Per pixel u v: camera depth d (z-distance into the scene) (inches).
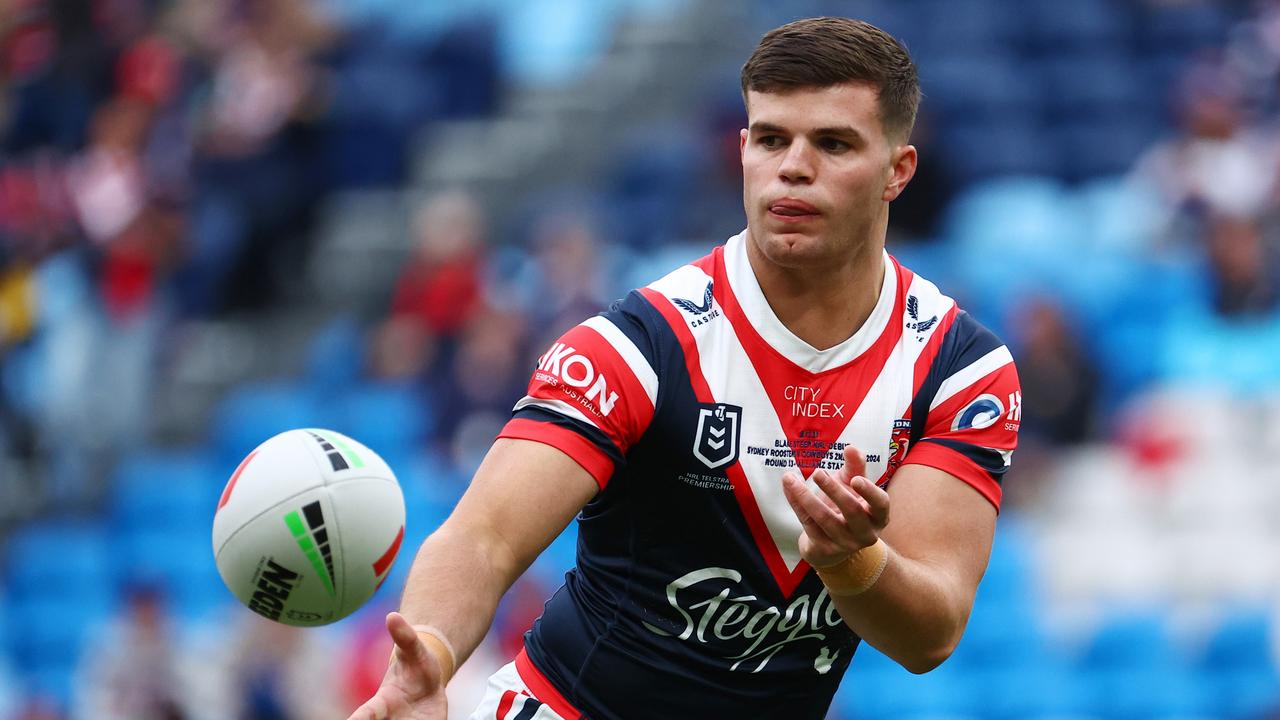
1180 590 1412.4
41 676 1672.0
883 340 487.5
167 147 1980.8
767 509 478.0
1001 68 1988.2
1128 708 1364.4
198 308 1870.1
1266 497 1440.7
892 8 2110.0
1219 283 1571.1
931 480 480.7
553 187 1983.3
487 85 2113.7
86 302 1784.0
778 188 460.8
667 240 1763.0
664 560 487.5
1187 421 1489.9
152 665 1407.5
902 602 447.5
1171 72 2015.3
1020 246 1736.0
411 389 1635.1
